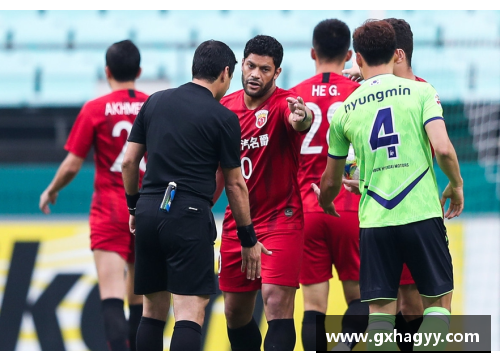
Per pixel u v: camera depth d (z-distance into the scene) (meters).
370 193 14.49
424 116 14.16
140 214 14.52
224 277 17.66
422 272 14.16
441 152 13.73
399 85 14.46
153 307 15.45
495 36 47.03
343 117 14.84
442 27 47.47
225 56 15.12
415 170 14.15
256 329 18.36
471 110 40.06
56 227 29.14
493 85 44.19
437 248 14.09
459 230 30.48
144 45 46.62
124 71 21.39
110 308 20.52
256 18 49.22
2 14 49.62
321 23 18.88
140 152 15.14
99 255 20.95
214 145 14.52
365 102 14.59
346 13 48.66
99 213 21.11
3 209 32.62
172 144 14.42
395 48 15.02
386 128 14.31
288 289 16.61
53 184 21.56
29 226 29.12
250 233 14.88
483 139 39.44
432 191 14.24
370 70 15.01
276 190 16.89
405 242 14.17
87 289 28.11
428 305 14.40
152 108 14.85
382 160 14.32
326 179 15.49
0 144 41.84
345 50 18.84
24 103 44.09
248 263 15.12
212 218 14.73
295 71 45.38
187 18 49.44
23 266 28.38
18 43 48.47
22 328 27.50
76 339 27.42
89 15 49.78
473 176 35.38
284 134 16.66
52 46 48.25
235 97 17.38
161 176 14.45
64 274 28.34
